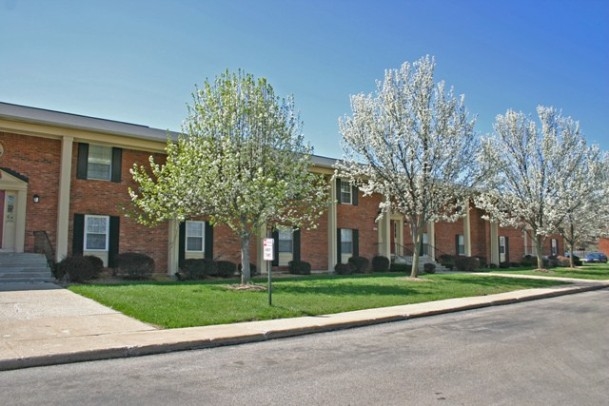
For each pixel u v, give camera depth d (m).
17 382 6.44
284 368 7.35
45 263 18.19
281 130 17.17
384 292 16.73
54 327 9.52
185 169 15.99
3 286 15.55
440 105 21.80
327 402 5.73
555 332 10.83
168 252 22.44
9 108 20.28
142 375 6.88
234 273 22.78
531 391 6.27
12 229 19.11
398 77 22.02
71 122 20.70
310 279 21.28
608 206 34.75
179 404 5.59
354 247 29.80
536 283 22.92
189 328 9.92
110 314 11.05
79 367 7.30
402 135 21.59
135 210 21.55
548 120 29.47
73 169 20.48
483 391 6.25
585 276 28.41
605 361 8.00
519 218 31.02
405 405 5.65
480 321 12.45
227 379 6.70
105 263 20.91
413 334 10.44
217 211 16.53
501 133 29.89
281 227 18.28
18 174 19.20
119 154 21.59
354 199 30.20
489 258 39.19
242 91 16.92
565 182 29.69
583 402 5.84
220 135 16.69
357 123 22.36
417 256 22.61
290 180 17.00
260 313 11.62
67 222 19.75
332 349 8.80
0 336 8.65
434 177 21.73
